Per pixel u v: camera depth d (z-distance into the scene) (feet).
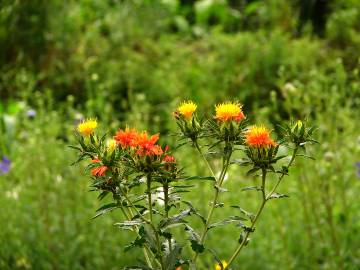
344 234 5.20
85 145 2.65
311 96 6.00
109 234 5.18
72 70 9.51
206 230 2.74
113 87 9.16
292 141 2.75
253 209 5.33
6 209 5.34
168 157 2.65
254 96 9.23
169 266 2.67
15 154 6.55
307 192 5.18
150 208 2.64
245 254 5.02
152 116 8.46
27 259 5.13
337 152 5.28
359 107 7.03
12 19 9.56
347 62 9.57
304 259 5.08
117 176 2.62
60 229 5.18
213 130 2.75
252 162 2.70
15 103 8.30
